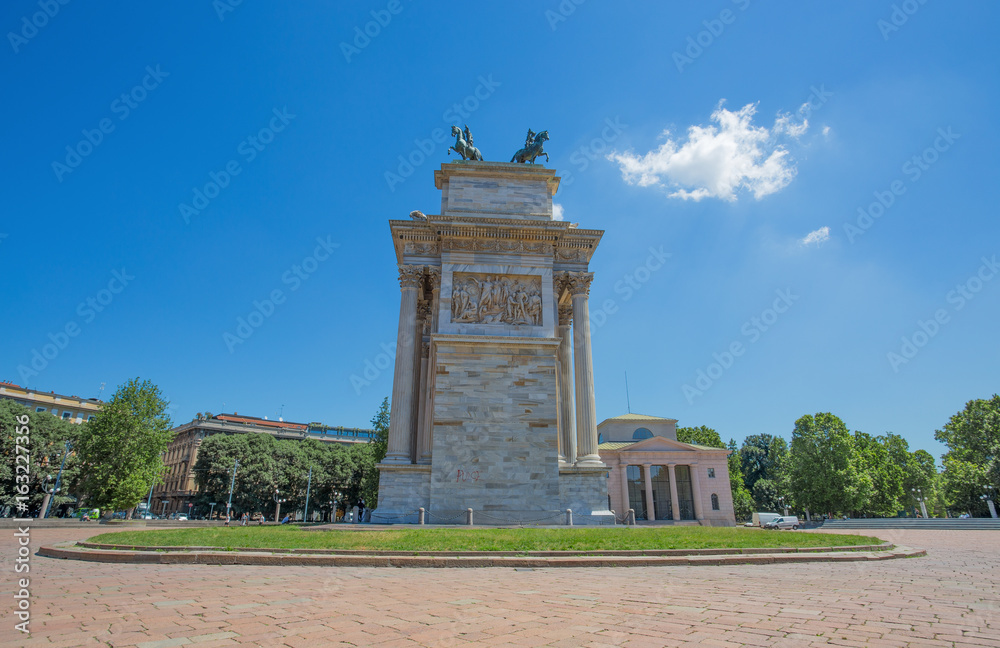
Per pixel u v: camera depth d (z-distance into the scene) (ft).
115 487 221.46
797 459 299.38
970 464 274.36
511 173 162.20
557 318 158.20
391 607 34.91
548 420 136.77
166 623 29.48
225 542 70.85
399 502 131.23
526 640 26.21
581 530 93.61
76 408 382.42
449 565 61.36
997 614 32.96
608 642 25.82
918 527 221.46
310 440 405.59
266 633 27.40
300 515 399.65
